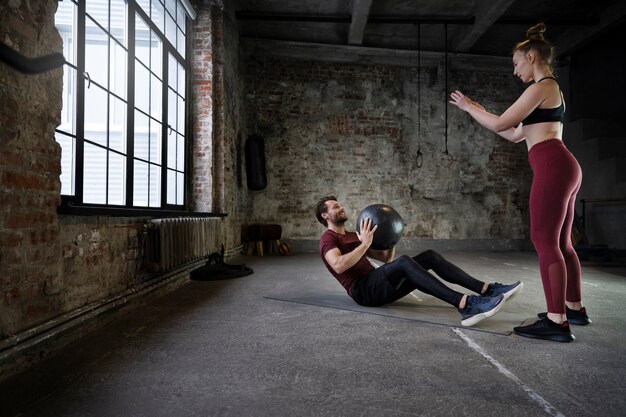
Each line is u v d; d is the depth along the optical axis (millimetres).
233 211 6035
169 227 3117
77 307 2094
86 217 2191
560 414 1264
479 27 6289
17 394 1396
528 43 2160
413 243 7602
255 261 5621
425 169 7656
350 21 6367
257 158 6953
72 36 2355
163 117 3988
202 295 3238
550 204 2043
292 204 7332
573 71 7500
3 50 999
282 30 7078
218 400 1357
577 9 6285
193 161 4988
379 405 1321
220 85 5199
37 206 1711
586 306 2885
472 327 2268
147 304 2902
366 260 2834
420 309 2719
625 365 1697
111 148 2824
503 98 7832
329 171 7434
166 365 1688
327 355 1815
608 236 6773
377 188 7535
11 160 1552
